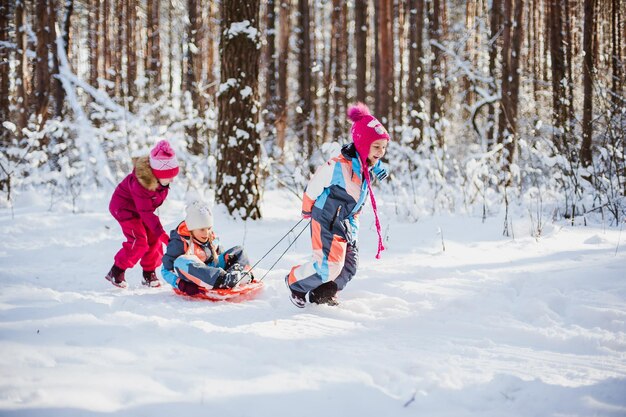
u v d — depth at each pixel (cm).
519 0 1453
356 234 437
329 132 2075
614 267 516
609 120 866
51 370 268
